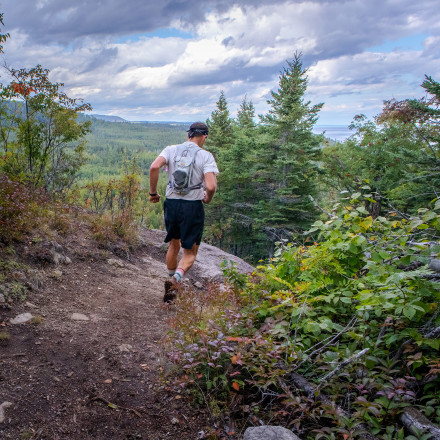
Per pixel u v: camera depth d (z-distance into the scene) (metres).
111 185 7.88
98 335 3.09
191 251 3.99
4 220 4.05
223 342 2.48
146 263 5.82
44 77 6.81
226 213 33.38
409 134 25.20
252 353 2.51
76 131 7.38
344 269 3.25
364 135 27.23
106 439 2.03
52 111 7.06
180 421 2.23
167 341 2.79
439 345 2.26
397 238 2.94
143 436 2.09
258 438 1.91
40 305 3.38
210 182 3.74
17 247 4.05
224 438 2.11
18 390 2.22
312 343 2.87
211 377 2.55
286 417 2.28
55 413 2.12
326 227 3.37
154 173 3.74
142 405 2.33
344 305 3.11
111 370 2.63
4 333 2.76
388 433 1.94
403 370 2.45
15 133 6.86
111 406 2.27
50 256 4.25
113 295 4.12
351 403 2.16
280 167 27.67
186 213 3.79
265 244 31.11
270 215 27.80
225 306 3.40
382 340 2.62
